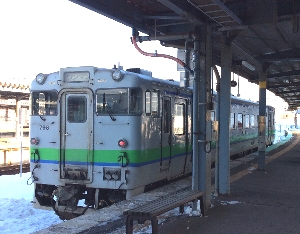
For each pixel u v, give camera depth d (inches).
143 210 199.5
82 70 328.5
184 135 415.8
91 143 321.4
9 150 820.6
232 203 292.7
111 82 319.6
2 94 831.7
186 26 318.7
